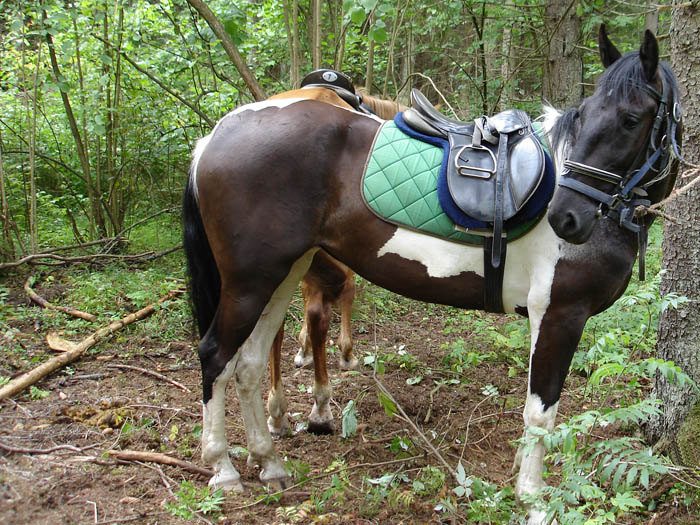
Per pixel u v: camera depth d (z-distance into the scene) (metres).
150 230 7.36
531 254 2.44
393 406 2.94
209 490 2.62
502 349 4.43
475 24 7.62
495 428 3.34
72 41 5.78
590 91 8.52
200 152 2.71
